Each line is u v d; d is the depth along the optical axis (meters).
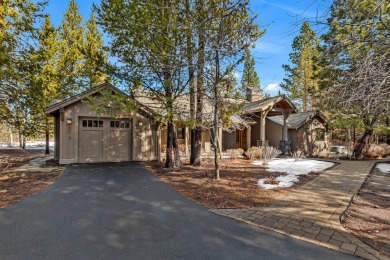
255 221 4.08
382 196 5.72
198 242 3.33
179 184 6.75
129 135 11.77
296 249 3.14
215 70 7.01
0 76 8.41
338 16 4.27
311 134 16.53
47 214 4.38
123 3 7.54
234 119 12.05
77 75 15.60
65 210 4.61
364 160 12.73
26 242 3.29
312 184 6.75
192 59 6.98
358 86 4.35
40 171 8.73
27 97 10.34
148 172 8.62
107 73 8.63
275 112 15.23
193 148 10.32
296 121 16.38
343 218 4.25
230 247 3.19
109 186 6.54
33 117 13.99
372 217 4.32
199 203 5.07
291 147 16.22
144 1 7.38
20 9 10.08
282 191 5.98
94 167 9.69
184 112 8.53
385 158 14.20
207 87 7.85
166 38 7.32
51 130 16.64
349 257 2.95
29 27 9.98
